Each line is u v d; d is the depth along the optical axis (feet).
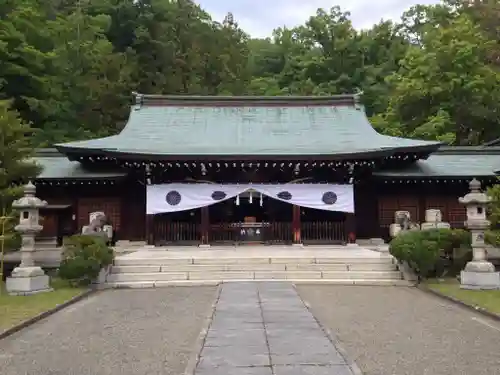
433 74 134.92
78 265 49.88
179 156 74.49
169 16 208.33
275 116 96.99
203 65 213.87
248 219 91.15
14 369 24.14
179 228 81.51
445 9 177.47
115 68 160.25
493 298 41.88
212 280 54.03
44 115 126.52
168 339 29.53
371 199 90.22
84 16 169.68
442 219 89.30
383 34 216.54
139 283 52.85
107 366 24.34
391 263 58.03
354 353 26.17
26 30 124.47
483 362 24.49
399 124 139.23
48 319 36.04
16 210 50.42
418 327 32.45
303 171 82.12
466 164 91.15
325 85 198.80
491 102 133.49
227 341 27.07
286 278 55.01
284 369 22.00
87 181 84.43
